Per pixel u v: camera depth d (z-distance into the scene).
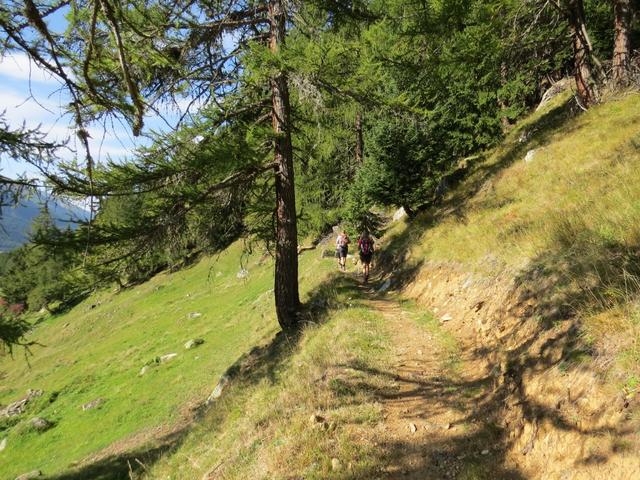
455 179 19.30
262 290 24.56
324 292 13.05
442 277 9.99
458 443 4.43
